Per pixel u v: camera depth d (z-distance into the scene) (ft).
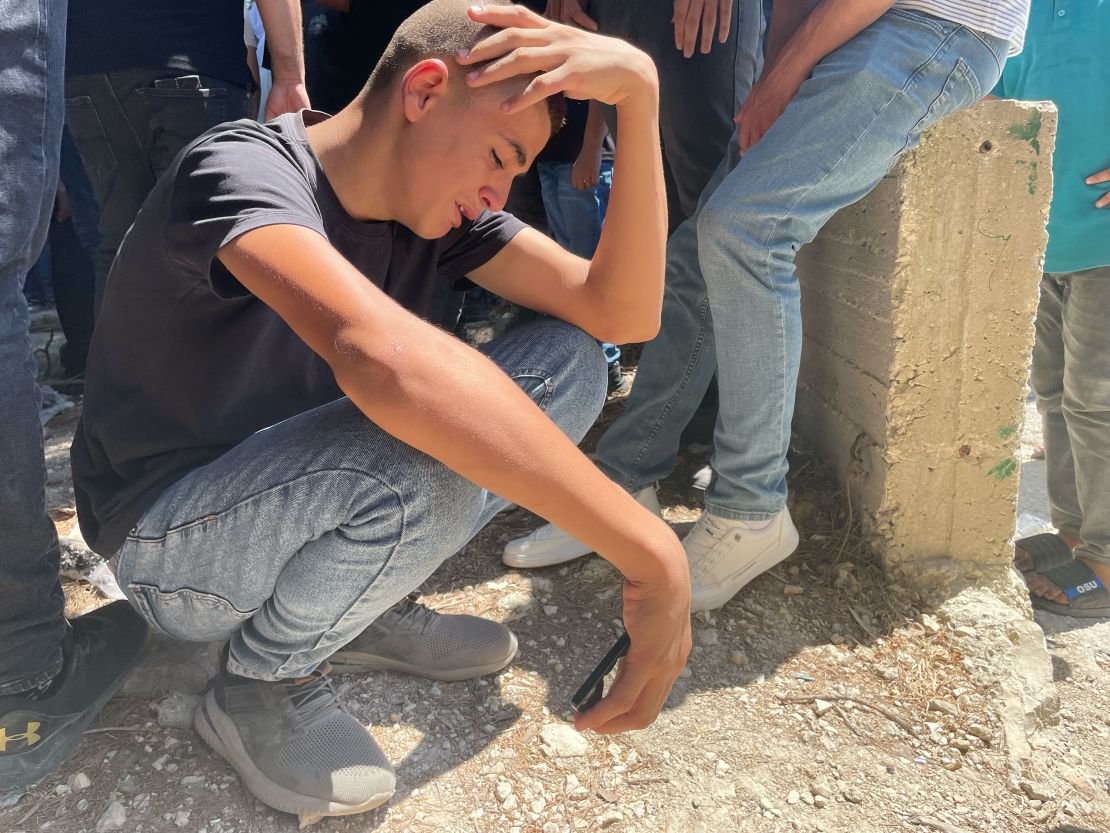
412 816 5.16
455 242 5.42
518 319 11.30
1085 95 7.04
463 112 4.16
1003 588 7.34
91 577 7.23
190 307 4.41
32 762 5.09
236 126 4.34
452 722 5.88
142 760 5.39
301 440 4.33
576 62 4.29
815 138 6.17
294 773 4.95
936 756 5.95
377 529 4.33
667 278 7.62
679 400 7.76
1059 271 7.51
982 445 7.14
